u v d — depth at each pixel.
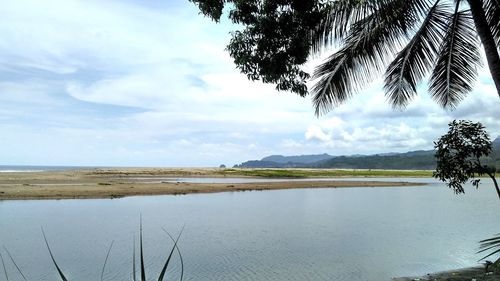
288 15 5.71
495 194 43.59
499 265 6.30
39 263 12.16
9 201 26.91
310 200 33.97
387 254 13.98
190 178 69.50
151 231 17.70
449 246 15.38
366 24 7.73
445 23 8.58
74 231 17.34
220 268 11.96
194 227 18.98
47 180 47.66
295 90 6.32
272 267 12.09
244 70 6.17
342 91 8.57
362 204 31.27
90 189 34.94
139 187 39.25
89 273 11.22
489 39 6.84
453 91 9.44
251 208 27.12
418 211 26.95
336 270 11.88
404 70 9.08
